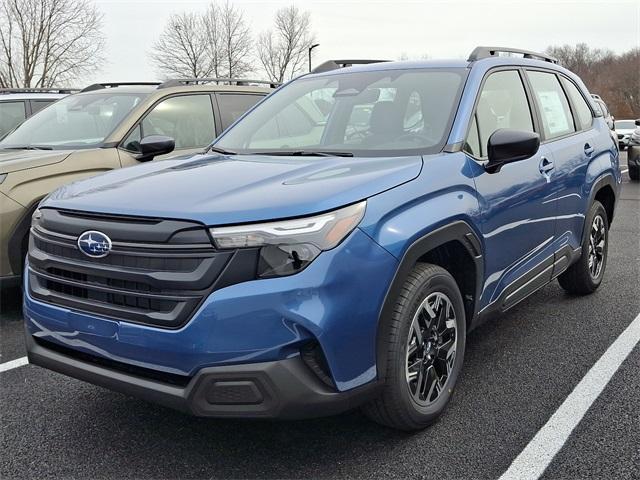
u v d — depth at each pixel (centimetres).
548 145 413
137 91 593
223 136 405
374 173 278
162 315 241
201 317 234
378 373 261
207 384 237
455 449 284
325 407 244
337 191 255
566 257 439
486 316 342
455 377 316
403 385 274
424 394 296
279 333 234
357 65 430
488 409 322
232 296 233
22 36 3262
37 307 282
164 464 279
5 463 282
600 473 264
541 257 397
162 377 249
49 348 285
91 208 264
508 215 344
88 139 546
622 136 2920
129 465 279
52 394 353
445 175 301
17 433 309
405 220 268
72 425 316
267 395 236
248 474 270
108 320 254
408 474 266
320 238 241
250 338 234
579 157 447
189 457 285
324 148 355
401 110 357
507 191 342
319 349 243
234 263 235
